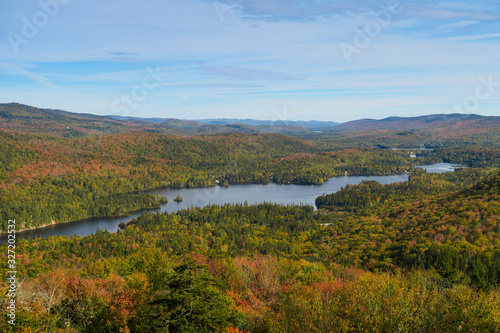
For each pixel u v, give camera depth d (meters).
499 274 94.00
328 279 75.94
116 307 47.12
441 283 72.31
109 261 111.50
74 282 53.78
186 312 37.12
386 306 36.47
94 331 47.12
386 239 162.50
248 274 71.31
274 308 55.31
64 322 45.69
